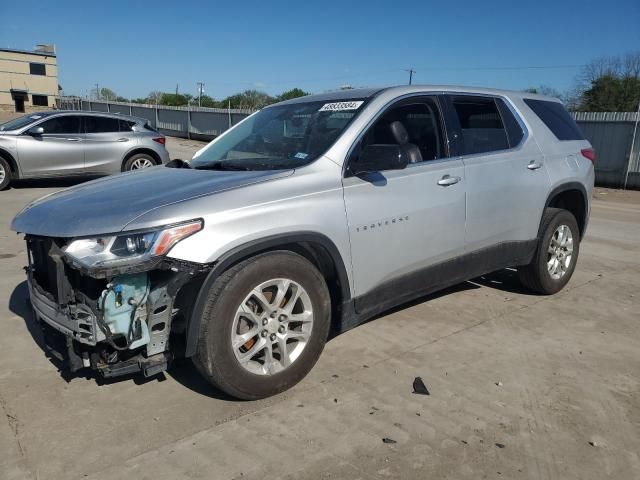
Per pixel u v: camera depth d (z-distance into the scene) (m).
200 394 3.38
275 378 3.28
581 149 5.46
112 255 2.83
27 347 3.99
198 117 29.73
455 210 4.18
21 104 61.62
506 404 3.29
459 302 5.06
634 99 34.59
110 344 2.93
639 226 9.59
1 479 2.59
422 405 3.26
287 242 3.23
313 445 2.87
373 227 3.66
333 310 3.70
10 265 6.00
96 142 11.66
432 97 4.29
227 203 3.07
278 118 4.36
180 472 2.65
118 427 3.02
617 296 5.34
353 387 3.47
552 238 5.12
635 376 3.67
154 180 3.60
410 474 2.65
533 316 4.74
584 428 3.05
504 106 4.89
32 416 3.12
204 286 2.95
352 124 3.77
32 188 11.63
